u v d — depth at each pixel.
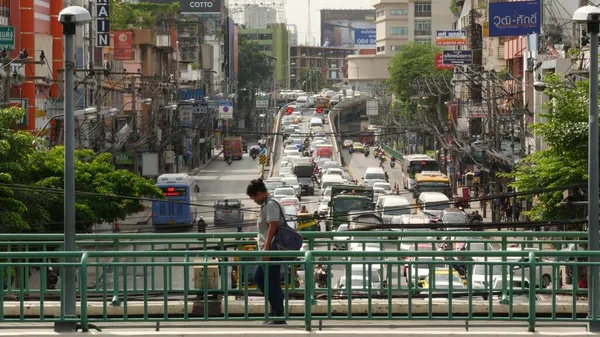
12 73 63.59
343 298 21.17
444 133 118.12
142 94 116.62
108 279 25.56
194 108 137.12
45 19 81.62
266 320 18.06
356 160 166.12
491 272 18.03
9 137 47.97
